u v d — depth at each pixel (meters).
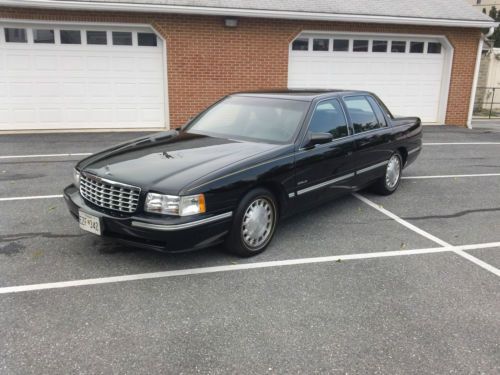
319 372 2.73
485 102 21.19
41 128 11.38
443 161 9.34
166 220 3.67
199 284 3.79
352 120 5.64
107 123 11.70
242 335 3.09
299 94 5.44
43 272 3.93
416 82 13.79
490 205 6.34
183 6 10.87
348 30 12.45
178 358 2.84
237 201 4.04
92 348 2.91
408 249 4.68
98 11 10.71
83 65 11.20
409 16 12.58
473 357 2.91
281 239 4.85
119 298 3.54
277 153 4.46
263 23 11.77
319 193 5.08
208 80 11.79
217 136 4.99
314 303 3.53
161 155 4.35
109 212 3.91
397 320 3.32
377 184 6.49
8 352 2.85
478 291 3.80
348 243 4.79
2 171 7.49
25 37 10.74
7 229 4.92
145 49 11.41
